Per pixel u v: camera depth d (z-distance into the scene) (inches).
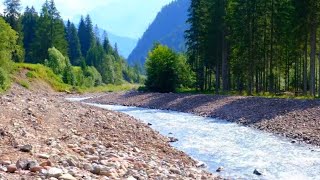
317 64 2684.5
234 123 1211.2
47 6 4224.9
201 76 2497.5
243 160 657.0
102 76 5487.2
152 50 2891.2
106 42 6663.4
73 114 896.9
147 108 1889.8
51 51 3833.7
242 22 2064.5
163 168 495.8
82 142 573.6
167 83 2568.9
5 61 2236.7
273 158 674.2
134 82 6939.0
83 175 355.3
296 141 855.1
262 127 1073.5
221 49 2267.5
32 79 2960.1
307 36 1769.2
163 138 860.0
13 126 556.1
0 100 805.9
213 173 559.8
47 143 491.5
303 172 571.5
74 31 5526.6
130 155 546.9
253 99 1521.9
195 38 2434.8
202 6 2389.3
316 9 1635.1
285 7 1909.4
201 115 1476.4
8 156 391.9
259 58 2071.9
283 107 1263.5
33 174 334.6
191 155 697.0
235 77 2625.5
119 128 848.3
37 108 809.5
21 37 3981.3
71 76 3767.2
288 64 2194.9
